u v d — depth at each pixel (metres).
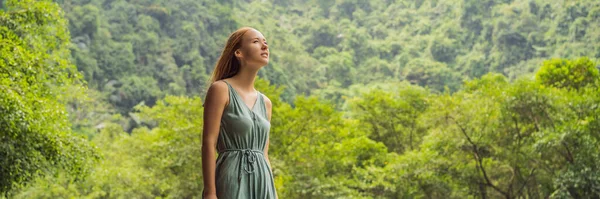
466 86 42.91
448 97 28.98
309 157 31.27
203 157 3.50
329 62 147.25
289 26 170.62
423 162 28.56
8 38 15.02
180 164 29.73
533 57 133.50
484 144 27.53
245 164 3.53
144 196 33.66
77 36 121.88
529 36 135.62
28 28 16.77
